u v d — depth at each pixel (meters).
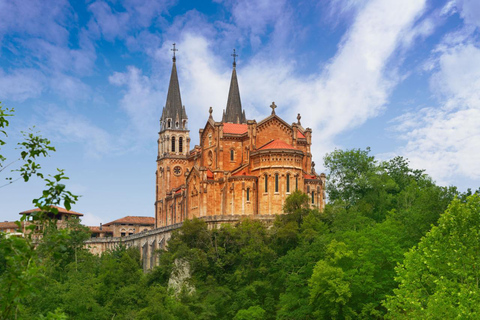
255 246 113.81
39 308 95.75
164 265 119.00
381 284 87.38
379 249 88.94
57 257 28.28
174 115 190.88
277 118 143.38
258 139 141.62
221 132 144.50
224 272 116.94
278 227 118.56
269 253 110.00
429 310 57.22
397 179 155.00
